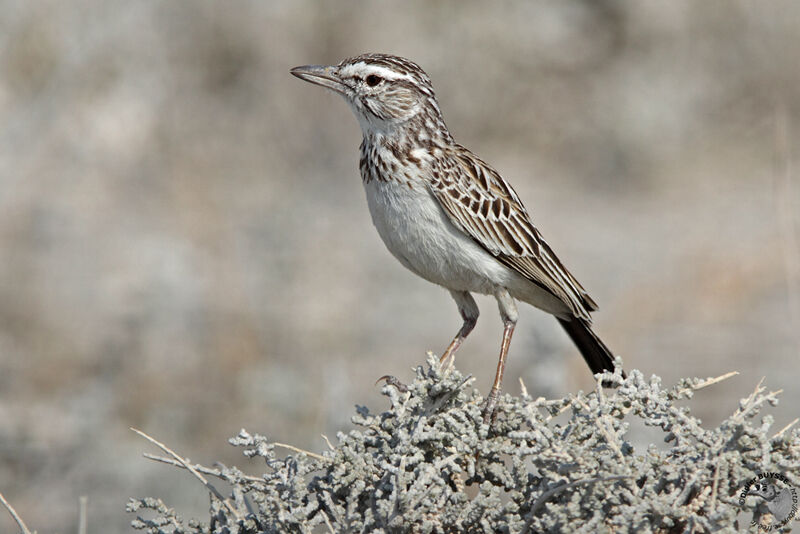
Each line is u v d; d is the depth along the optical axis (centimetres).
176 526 684
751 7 2631
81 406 1355
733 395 1364
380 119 946
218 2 2467
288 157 2338
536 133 2533
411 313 1702
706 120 2525
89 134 2205
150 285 1644
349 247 1938
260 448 680
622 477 585
